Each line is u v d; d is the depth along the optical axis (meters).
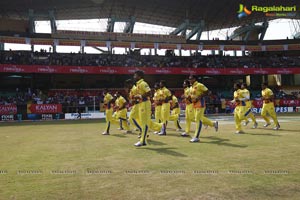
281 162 5.83
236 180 4.60
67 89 37.25
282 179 4.61
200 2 37.34
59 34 36.12
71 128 16.05
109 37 37.81
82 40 36.28
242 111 11.41
